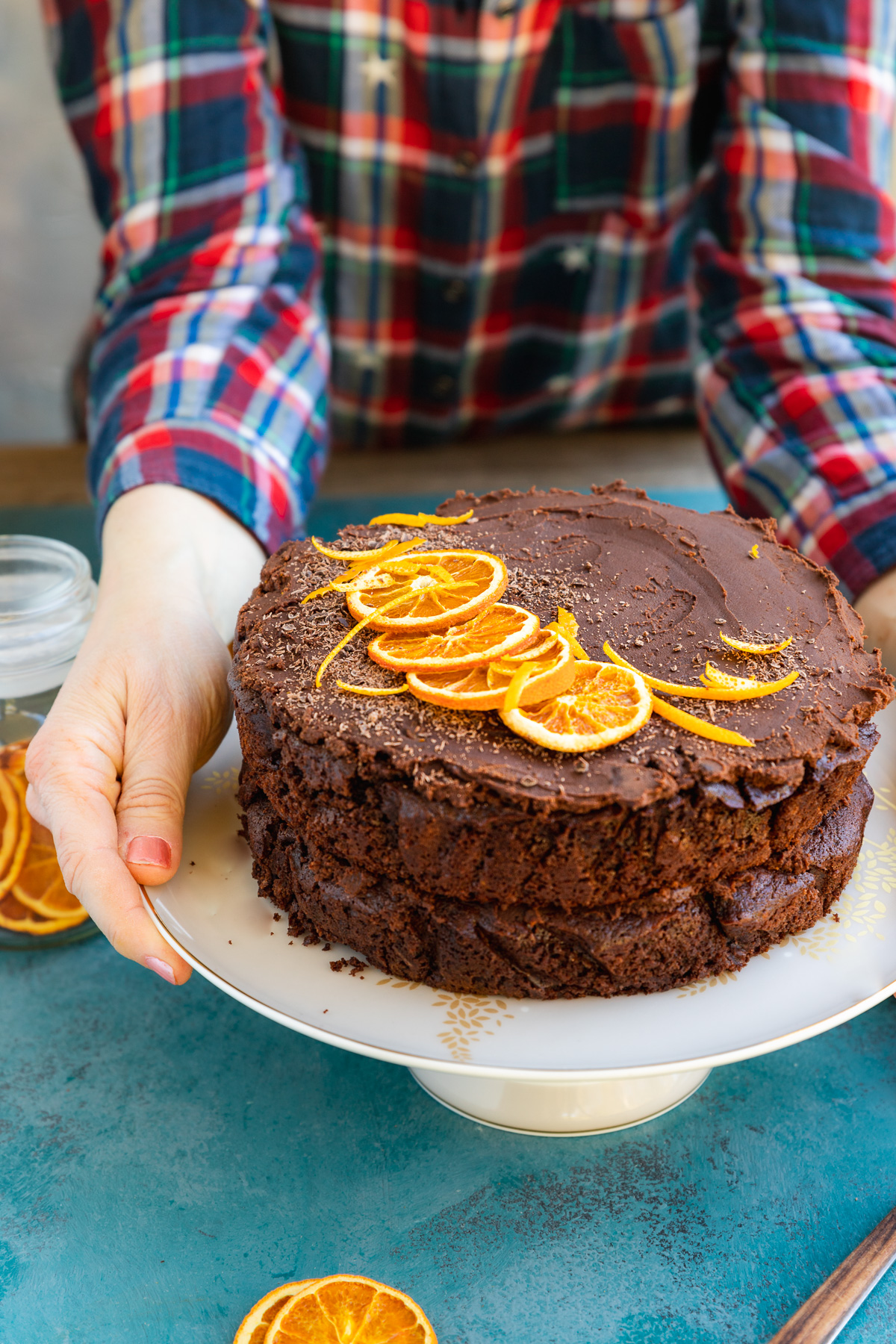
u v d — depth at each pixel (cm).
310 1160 60
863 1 88
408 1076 63
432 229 99
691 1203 59
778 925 60
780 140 88
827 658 62
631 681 59
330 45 92
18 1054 64
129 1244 58
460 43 91
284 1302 55
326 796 59
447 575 62
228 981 59
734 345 87
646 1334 55
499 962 59
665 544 67
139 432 76
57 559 71
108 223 89
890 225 88
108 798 62
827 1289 55
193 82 85
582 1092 60
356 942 60
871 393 81
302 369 83
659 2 90
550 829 57
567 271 105
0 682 68
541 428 118
